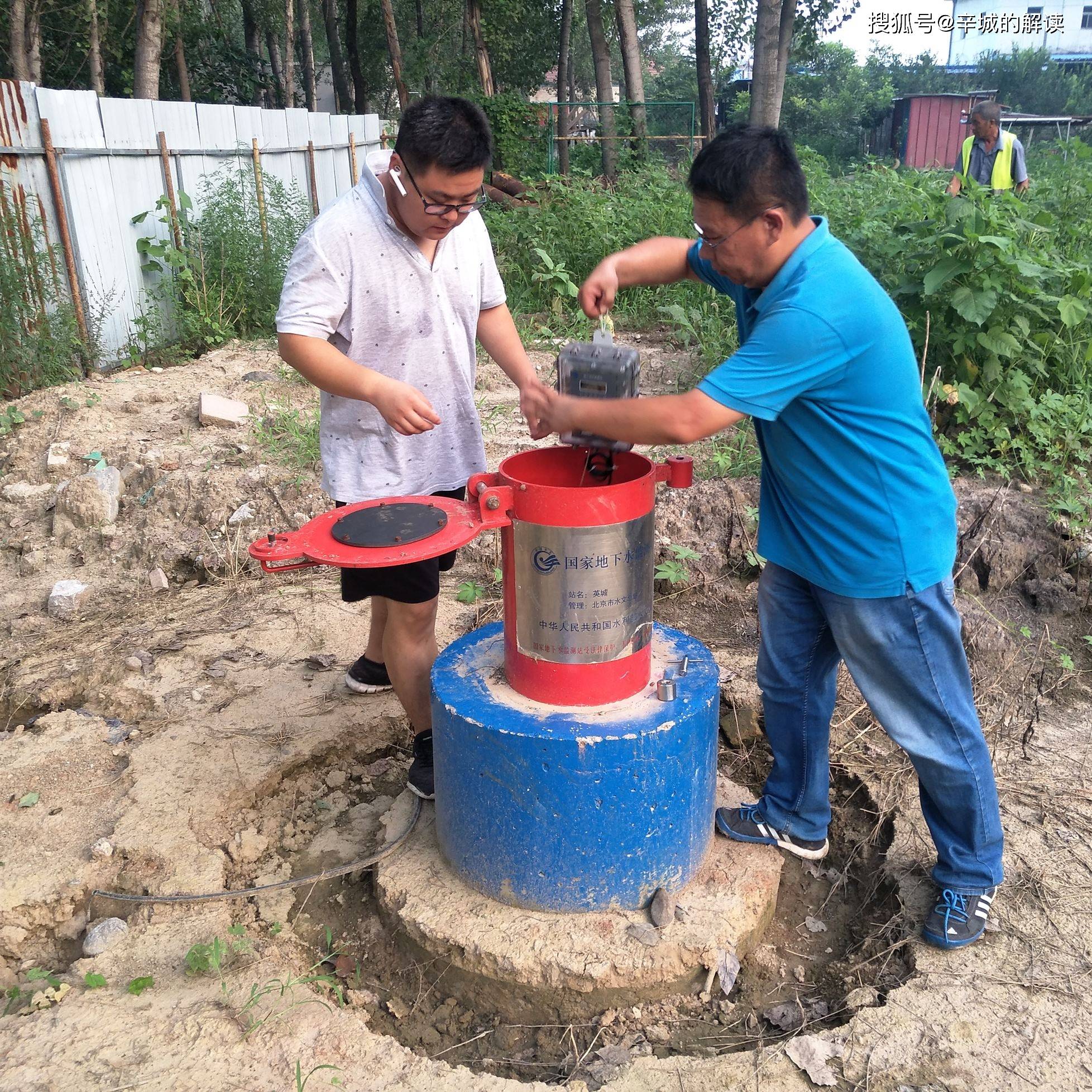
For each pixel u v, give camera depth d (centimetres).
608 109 1900
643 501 253
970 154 876
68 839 311
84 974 262
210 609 457
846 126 4016
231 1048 238
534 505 245
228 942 270
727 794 333
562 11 2803
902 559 238
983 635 411
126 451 570
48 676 407
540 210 1006
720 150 220
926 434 245
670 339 742
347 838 321
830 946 287
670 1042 254
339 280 275
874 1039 238
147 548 498
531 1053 255
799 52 3097
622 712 263
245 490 519
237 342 846
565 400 234
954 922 263
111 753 356
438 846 300
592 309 276
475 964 264
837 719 367
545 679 264
